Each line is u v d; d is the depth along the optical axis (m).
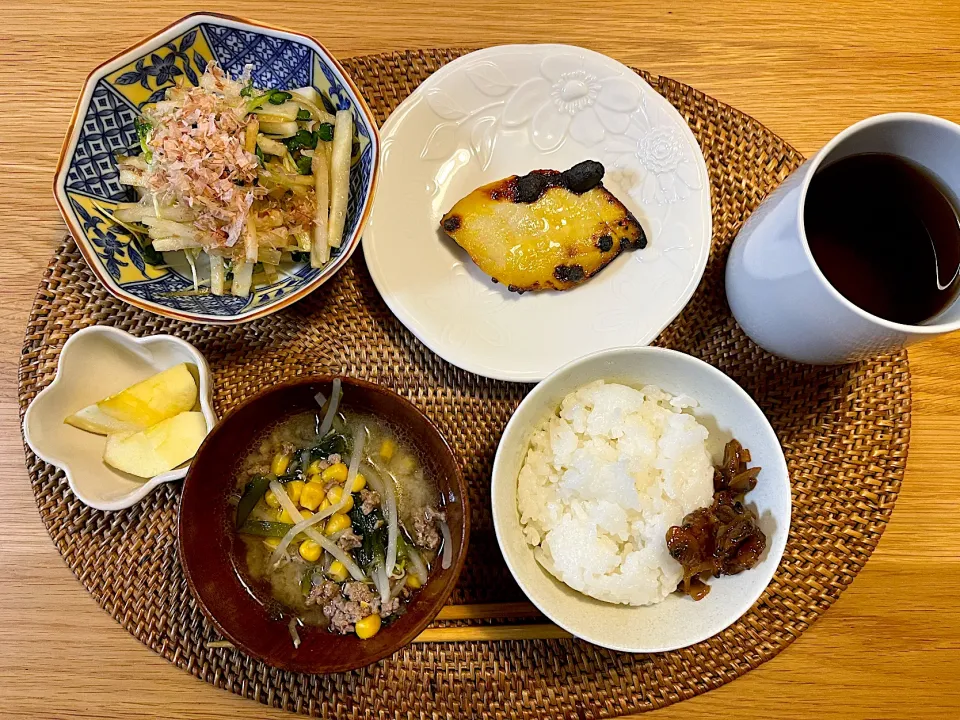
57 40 0.37
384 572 0.31
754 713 0.34
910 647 0.35
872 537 0.33
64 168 0.31
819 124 0.38
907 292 0.30
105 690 0.34
